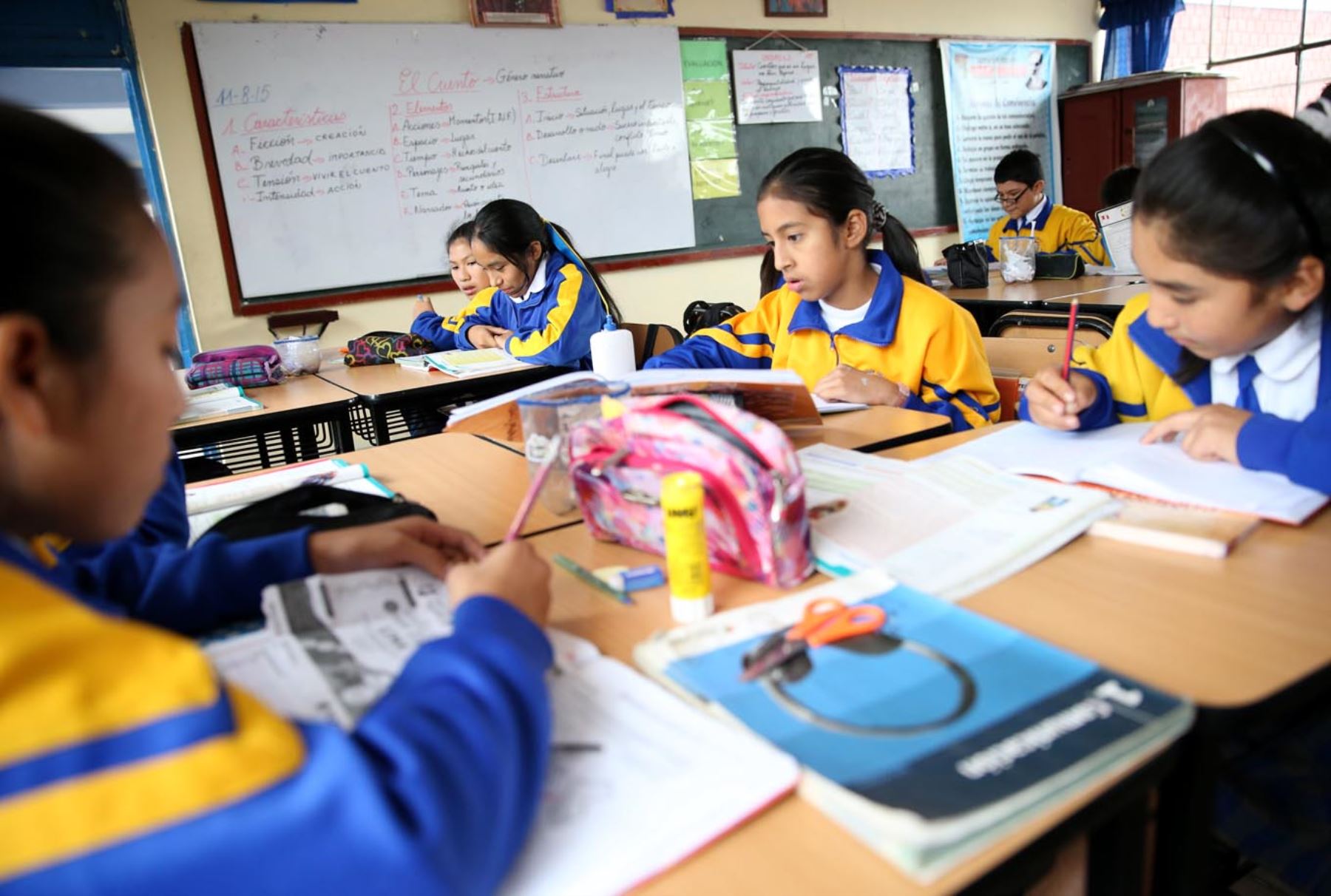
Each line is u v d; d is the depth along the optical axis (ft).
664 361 5.88
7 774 1.00
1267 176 2.62
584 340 9.00
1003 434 3.67
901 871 1.33
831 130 16.78
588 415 3.35
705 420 2.56
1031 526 2.62
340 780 1.14
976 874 1.33
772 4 15.72
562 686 1.86
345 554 2.52
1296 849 2.46
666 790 1.49
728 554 2.46
